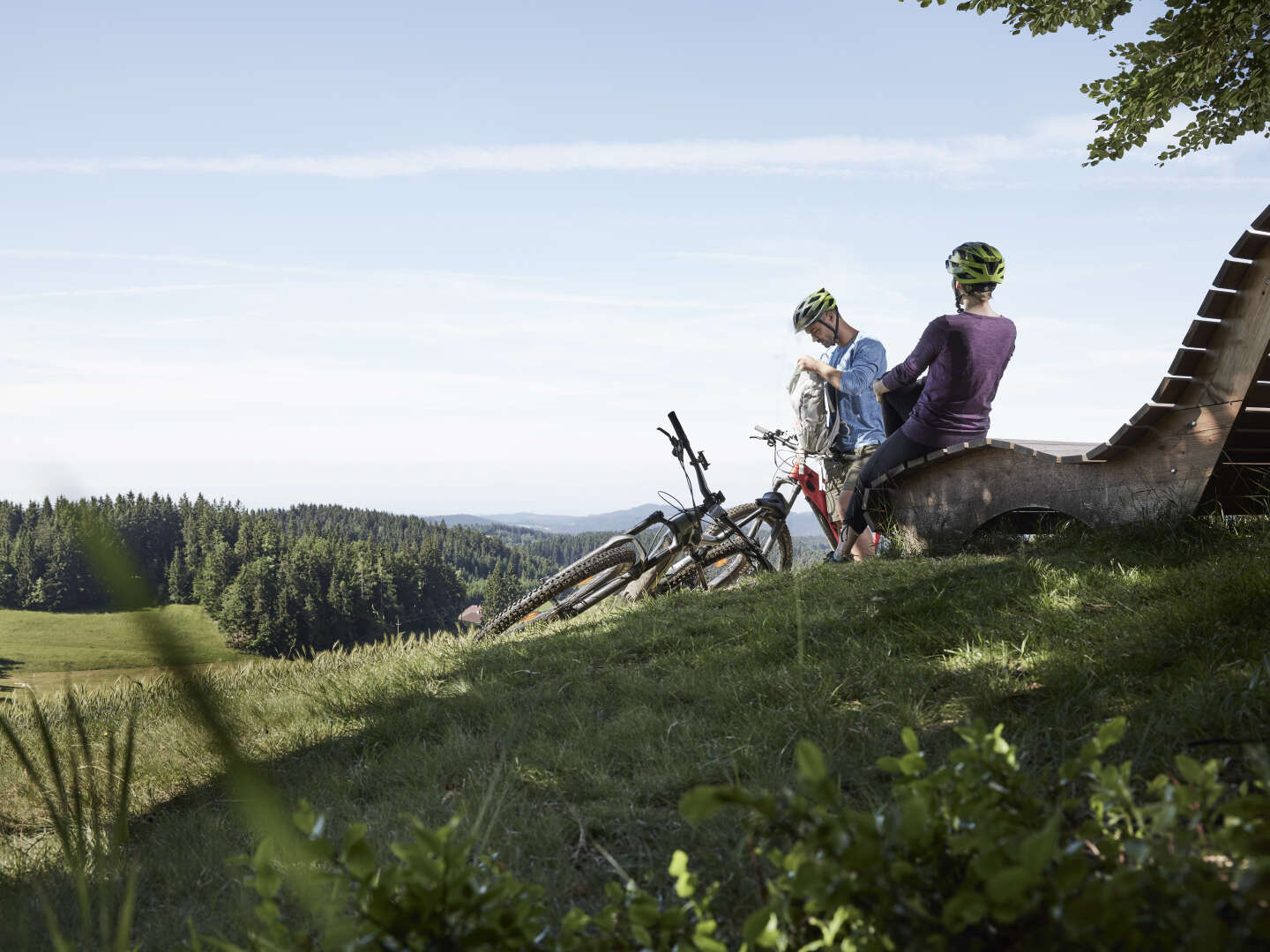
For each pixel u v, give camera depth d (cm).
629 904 138
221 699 64
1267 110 714
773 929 115
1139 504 554
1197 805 114
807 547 815
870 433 802
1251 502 556
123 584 51
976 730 133
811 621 466
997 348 667
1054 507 605
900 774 252
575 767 310
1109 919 95
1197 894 98
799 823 115
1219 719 253
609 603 682
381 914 110
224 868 251
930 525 691
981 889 110
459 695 425
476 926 114
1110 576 466
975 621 421
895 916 109
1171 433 534
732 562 788
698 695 381
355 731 394
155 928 215
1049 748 256
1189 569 441
